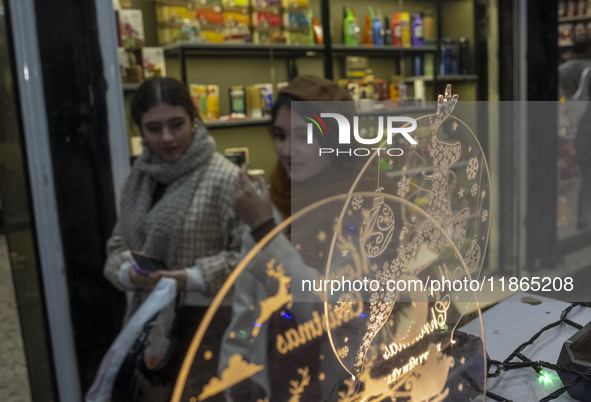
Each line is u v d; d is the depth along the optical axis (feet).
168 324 3.20
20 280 4.22
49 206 4.05
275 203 2.87
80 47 4.05
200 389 2.68
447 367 2.74
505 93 9.71
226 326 2.70
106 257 4.21
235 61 8.90
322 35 9.99
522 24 9.34
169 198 3.73
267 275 2.71
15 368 7.70
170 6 7.86
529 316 3.60
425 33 11.46
